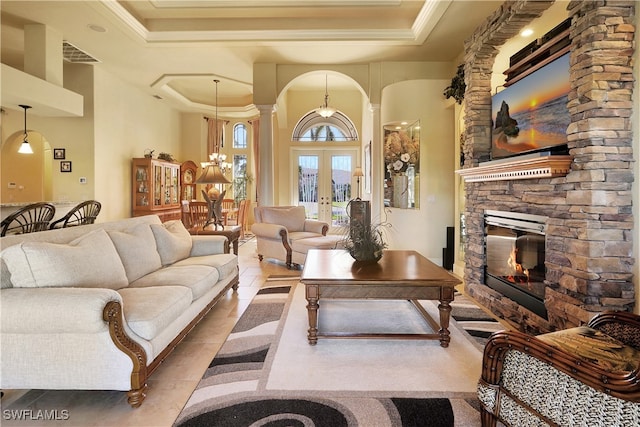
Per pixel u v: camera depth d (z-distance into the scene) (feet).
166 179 27.86
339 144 30.01
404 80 19.74
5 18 15.02
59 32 16.28
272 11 15.93
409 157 18.63
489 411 5.22
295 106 29.45
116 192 23.35
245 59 19.62
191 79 25.81
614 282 7.43
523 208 9.83
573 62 7.97
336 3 15.24
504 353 5.14
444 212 17.66
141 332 6.31
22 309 5.68
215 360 7.78
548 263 8.75
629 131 7.45
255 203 34.12
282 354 8.04
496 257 11.48
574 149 7.88
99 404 6.21
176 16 16.44
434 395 6.40
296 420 5.70
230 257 12.02
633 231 7.42
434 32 15.75
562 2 10.62
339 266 9.71
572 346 4.89
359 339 8.79
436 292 8.38
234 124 34.60
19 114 21.06
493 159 11.66
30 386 5.98
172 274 9.21
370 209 20.89
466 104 13.21
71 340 5.93
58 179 21.06
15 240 6.87
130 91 24.86
